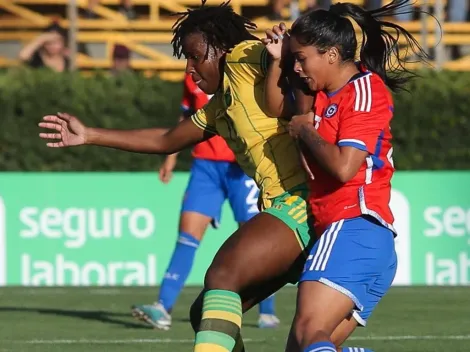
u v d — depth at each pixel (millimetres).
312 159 16359
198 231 29922
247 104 17297
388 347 26156
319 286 15680
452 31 56594
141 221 40281
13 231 40000
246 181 29594
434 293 38250
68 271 40156
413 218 40750
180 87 43000
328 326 15547
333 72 16234
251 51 17266
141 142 18781
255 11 58906
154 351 25281
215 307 16297
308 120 16141
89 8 58438
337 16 16359
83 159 42312
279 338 27719
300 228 16688
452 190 40875
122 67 52156
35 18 59094
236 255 16516
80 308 34031
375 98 16000
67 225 40094
